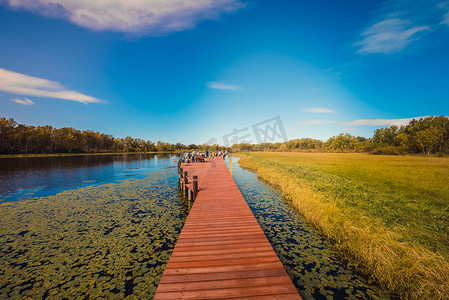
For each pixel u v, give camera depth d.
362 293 3.66
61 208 8.73
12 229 6.53
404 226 6.20
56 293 3.65
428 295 3.23
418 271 3.62
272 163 26.36
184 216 7.68
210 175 13.81
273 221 7.20
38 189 12.74
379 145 65.06
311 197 8.77
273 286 3.01
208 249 4.12
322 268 4.41
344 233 5.43
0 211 8.36
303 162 29.47
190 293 2.87
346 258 4.76
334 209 7.12
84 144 83.00
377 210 7.57
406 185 12.63
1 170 23.38
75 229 6.51
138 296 3.57
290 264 4.56
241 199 7.97
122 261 4.68
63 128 77.19
